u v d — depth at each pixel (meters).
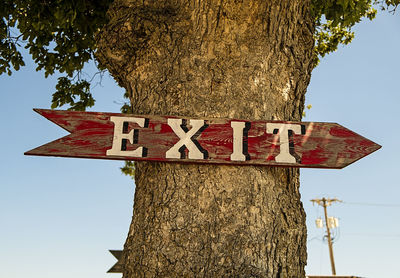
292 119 2.62
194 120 2.31
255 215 2.19
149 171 2.35
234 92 2.43
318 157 2.31
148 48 2.57
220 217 2.14
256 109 2.42
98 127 2.27
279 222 2.28
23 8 4.75
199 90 2.42
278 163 2.27
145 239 2.14
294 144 2.32
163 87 2.47
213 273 2.03
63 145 2.21
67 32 5.07
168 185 2.23
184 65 2.49
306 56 2.82
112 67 2.76
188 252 2.06
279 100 2.56
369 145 2.37
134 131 2.27
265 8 2.58
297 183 2.55
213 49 2.51
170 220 2.13
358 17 4.32
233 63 2.49
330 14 4.37
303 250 2.33
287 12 2.67
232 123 2.31
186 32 2.56
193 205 2.16
